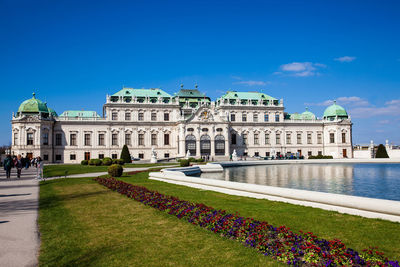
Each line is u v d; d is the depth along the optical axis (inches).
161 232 569.3
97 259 443.2
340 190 1255.5
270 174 2052.2
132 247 490.0
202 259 440.8
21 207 813.9
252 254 459.8
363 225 583.8
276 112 4753.9
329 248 451.5
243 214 687.7
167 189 1150.3
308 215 669.9
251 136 4611.2
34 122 3772.1
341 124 4761.3
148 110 4308.6
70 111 4323.3
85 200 913.5
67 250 478.3
